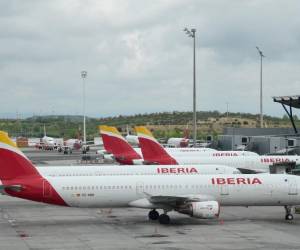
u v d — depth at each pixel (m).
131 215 69.88
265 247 50.59
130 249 49.88
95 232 58.34
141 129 97.06
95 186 62.66
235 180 64.94
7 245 51.84
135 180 63.69
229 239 54.31
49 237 55.72
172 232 58.12
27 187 61.34
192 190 63.88
